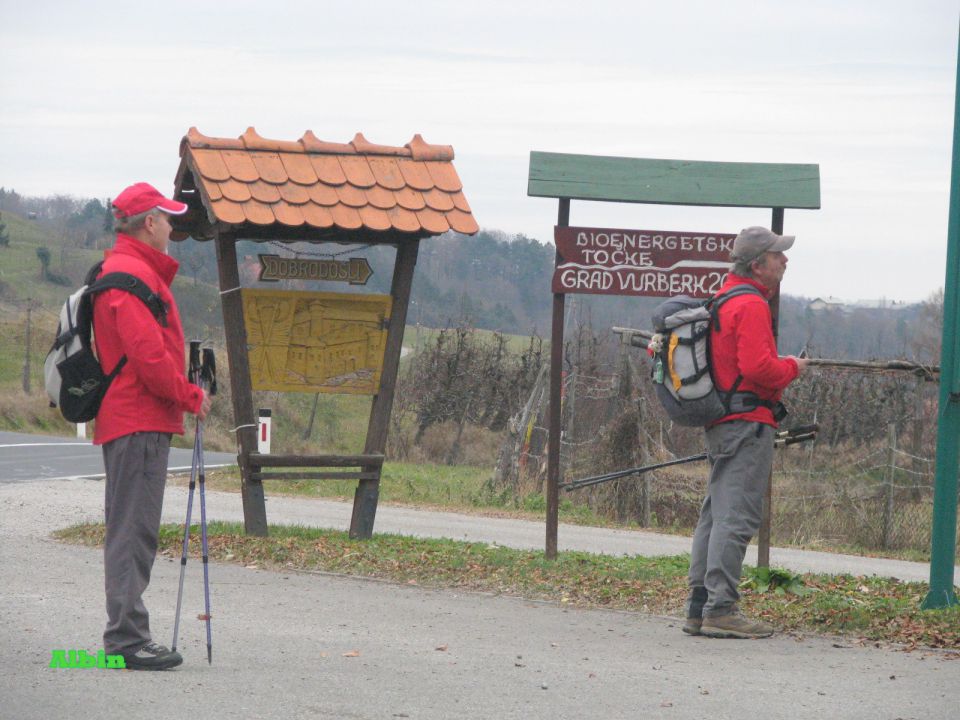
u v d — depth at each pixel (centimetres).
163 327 885
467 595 1285
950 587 1209
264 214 1496
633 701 850
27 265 13488
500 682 894
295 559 1441
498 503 2780
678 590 1282
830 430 3084
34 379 7156
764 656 1018
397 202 1562
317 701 816
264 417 3105
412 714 795
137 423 876
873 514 2459
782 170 1477
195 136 1534
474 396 4647
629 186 1465
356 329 1625
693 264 1488
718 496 1105
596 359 3288
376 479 1644
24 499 2164
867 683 921
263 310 1593
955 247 1192
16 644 961
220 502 2367
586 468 2827
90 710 771
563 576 1355
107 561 883
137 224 892
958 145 1185
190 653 957
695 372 1089
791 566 1862
